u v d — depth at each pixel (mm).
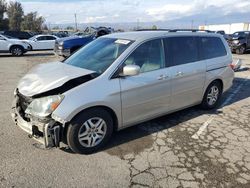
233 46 19844
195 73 5039
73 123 3551
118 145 4102
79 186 3121
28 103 3656
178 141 4301
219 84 5871
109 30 17188
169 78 4516
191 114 5543
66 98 3430
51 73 3961
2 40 17406
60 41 14086
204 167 3576
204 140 4363
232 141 4359
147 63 4277
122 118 4035
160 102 4504
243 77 9719
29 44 20188
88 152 3811
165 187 3148
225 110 5883
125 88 3906
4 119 5004
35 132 3572
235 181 3301
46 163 3547
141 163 3629
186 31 5109
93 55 4426
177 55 4758
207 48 5461
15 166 3455
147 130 4676
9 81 8625
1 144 4000
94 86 3635
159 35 4551
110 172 3404
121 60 3957
